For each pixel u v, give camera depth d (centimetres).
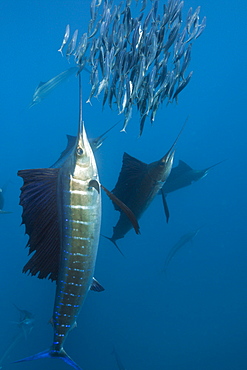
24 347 1348
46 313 1591
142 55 357
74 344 1445
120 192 289
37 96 672
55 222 171
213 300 1797
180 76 388
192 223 2811
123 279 1844
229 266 2108
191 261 2108
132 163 288
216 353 1446
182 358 1421
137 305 1680
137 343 1488
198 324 1628
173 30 376
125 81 364
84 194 166
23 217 169
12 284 1842
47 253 174
